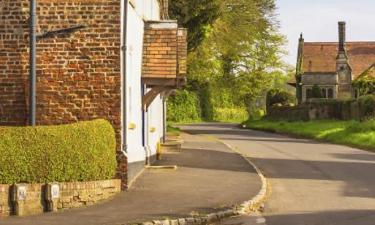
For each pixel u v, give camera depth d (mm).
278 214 15719
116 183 17234
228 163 26594
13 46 17812
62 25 17797
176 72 22250
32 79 17281
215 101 93938
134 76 20188
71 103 17781
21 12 17766
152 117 27219
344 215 15516
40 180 14977
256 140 46156
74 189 15414
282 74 80562
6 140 14742
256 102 105938
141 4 21906
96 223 13250
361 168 26938
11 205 14383
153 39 22703
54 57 17797
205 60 54125
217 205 15922
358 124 46594
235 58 69312
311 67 90188
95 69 17781
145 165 23672
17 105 17891
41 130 15141
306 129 55438
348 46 95125
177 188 18688
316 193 19562
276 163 28859
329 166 27719
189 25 42812
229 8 56844
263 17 62219
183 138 44375
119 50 17719
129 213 14523
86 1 17734
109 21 17719
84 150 15680
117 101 17719
